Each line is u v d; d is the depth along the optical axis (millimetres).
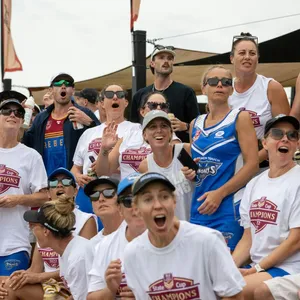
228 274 3613
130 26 10586
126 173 6117
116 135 6043
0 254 6207
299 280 4441
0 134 6410
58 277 5762
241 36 5871
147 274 3732
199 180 5320
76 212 5844
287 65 11680
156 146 5258
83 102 9109
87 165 6512
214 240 3637
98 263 4402
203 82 5500
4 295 5793
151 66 7043
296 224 4668
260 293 4398
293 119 4852
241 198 5195
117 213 4926
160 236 3623
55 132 7020
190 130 5688
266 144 5000
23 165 6375
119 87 6570
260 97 5762
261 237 4844
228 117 5289
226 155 5230
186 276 3660
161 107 6168
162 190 3594
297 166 4922
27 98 7480
